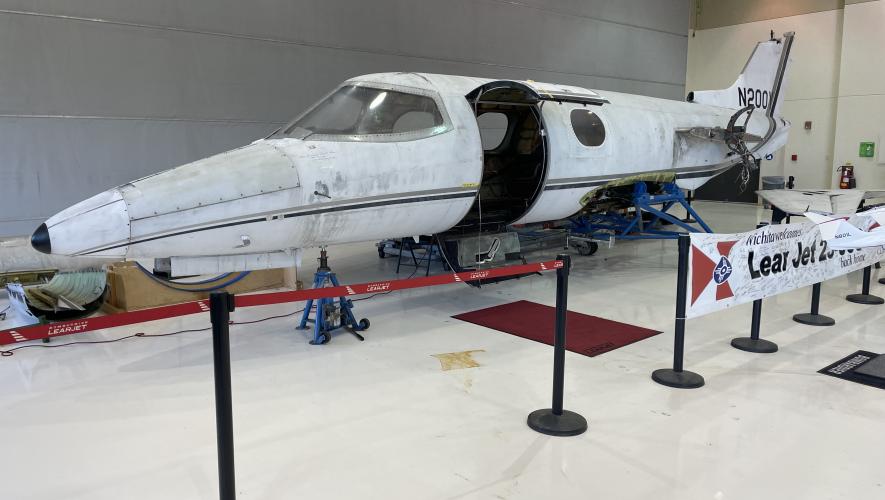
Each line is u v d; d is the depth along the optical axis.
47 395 3.67
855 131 14.47
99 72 8.28
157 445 3.02
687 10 15.95
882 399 3.56
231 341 4.73
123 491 2.61
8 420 3.31
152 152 8.84
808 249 4.43
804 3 15.59
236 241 4.33
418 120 5.19
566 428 3.11
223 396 2.13
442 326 5.12
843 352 4.39
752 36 16.83
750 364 4.15
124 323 2.32
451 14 11.44
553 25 13.02
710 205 16.33
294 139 4.81
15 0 7.62
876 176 14.24
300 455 2.90
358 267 7.60
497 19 12.09
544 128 6.07
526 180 7.11
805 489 2.61
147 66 8.62
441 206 5.28
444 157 5.18
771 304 5.79
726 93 9.14
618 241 10.14
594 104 6.88
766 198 8.06
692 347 4.51
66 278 5.35
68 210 3.98
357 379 3.90
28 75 7.83
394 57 10.89
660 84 15.71
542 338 4.76
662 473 2.73
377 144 4.88
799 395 3.62
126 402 3.56
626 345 4.57
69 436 3.12
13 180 7.91
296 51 9.84
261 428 3.20
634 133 7.05
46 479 2.70
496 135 11.77
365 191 4.75
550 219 6.84
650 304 5.84
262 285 6.22
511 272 3.51
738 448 2.97
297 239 4.62
